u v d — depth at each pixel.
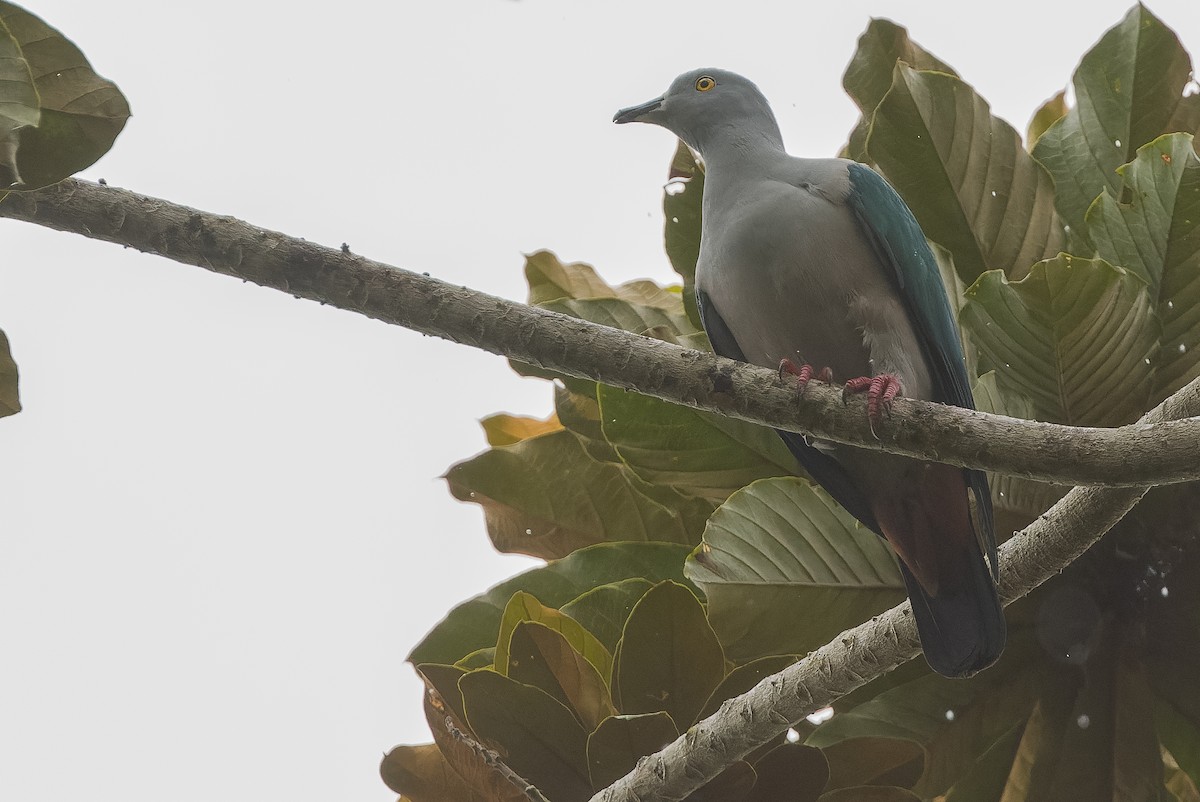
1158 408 7.87
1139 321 8.47
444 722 8.39
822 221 9.05
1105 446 6.54
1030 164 9.82
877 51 10.65
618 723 7.94
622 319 10.30
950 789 9.52
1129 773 9.25
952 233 9.91
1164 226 8.72
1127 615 9.09
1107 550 9.00
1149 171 8.76
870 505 9.18
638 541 10.75
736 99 10.31
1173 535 8.84
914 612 8.14
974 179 9.77
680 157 10.48
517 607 8.98
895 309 9.10
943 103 9.66
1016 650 9.22
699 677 8.34
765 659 8.34
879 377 7.44
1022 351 8.68
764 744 8.05
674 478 9.75
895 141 9.71
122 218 7.52
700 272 9.58
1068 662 9.19
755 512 8.92
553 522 10.76
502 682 8.13
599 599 9.49
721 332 9.85
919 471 8.51
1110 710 9.21
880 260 9.09
